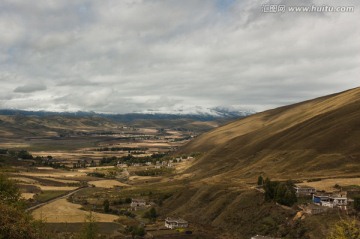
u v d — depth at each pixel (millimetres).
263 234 125000
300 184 164500
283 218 129125
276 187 144625
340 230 52375
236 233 134625
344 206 125562
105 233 144750
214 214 157875
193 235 139000
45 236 57469
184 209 178250
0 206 50688
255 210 143500
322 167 195000
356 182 159500
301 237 113500
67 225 148750
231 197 165375
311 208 124125
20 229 48406
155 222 165375
